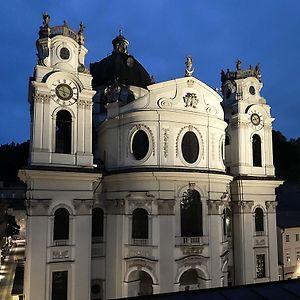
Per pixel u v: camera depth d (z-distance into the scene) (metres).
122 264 39.41
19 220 111.81
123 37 64.56
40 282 35.75
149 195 39.22
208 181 41.12
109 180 41.38
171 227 39.00
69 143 39.66
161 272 38.06
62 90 39.28
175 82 41.81
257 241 49.00
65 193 37.97
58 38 39.41
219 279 40.53
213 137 42.81
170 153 40.34
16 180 130.75
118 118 41.81
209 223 40.84
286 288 19.00
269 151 51.75
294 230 62.19
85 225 38.50
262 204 50.16
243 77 51.78
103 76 59.28
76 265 37.53
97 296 40.78
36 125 37.62
